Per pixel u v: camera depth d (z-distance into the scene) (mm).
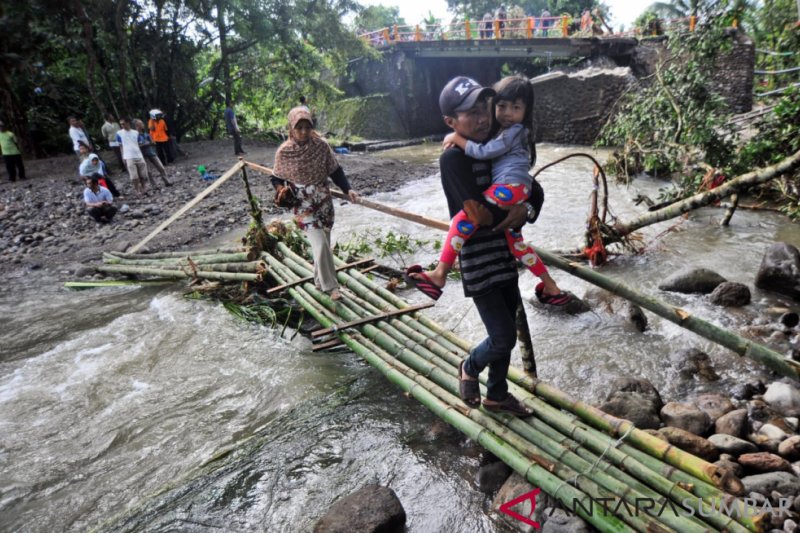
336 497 3000
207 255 6594
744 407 3494
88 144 12484
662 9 22984
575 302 5008
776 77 19375
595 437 2893
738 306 4891
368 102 26875
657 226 7664
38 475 3363
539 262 2797
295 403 3969
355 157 17688
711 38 9008
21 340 5332
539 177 12375
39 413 4027
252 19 18594
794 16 14742
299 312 5516
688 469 2613
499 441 2992
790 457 2938
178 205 10609
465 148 2441
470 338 4719
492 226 2557
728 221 7324
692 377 3889
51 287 6902
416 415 3680
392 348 4035
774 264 5125
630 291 3148
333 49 21141
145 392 4242
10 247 8641
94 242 8656
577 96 19453
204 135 22844
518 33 26469
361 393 4016
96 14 14797
